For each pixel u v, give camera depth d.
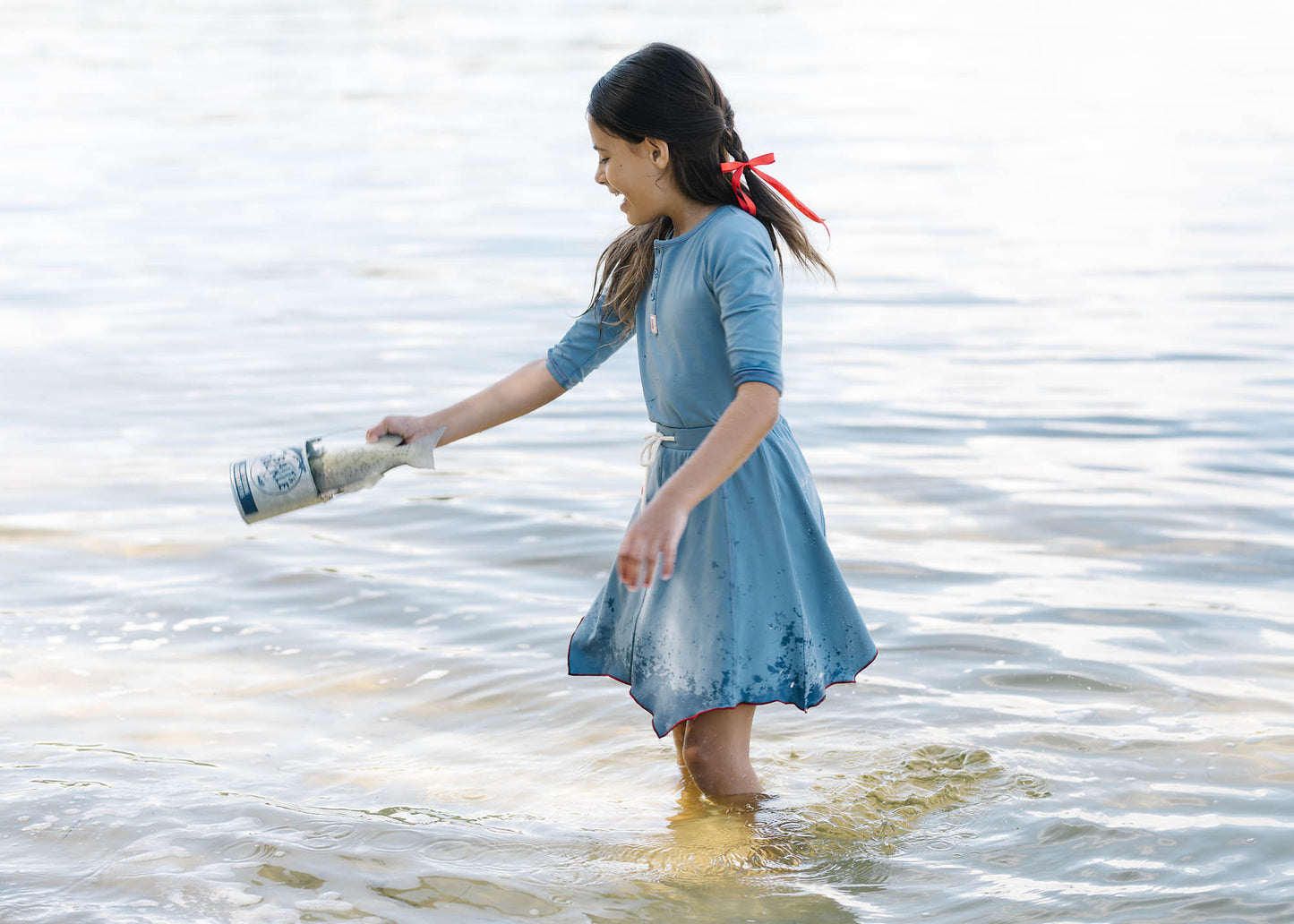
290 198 13.41
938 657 4.14
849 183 14.44
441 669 4.14
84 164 14.97
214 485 5.90
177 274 10.25
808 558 3.20
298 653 4.26
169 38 27.83
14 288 9.75
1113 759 3.43
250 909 2.74
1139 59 26.19
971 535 5.29
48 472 6.05
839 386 7.49
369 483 3.23
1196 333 8.50
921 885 2.84
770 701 3.10
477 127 17.84
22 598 4.68
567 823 3.18
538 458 6.37
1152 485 5.82
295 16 32.19
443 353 8.16
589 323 3.49
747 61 25.36
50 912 2.70
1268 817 3.10
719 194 3.14
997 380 7.57
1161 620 4.41
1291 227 11.78
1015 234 11.84
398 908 2.75
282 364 7.92
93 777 3.37
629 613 3.30
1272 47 27.95
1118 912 2.71
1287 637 4.24
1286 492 5.69
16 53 25.00
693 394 3.13
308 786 3.37
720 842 3.03
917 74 23.83
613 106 3.08
